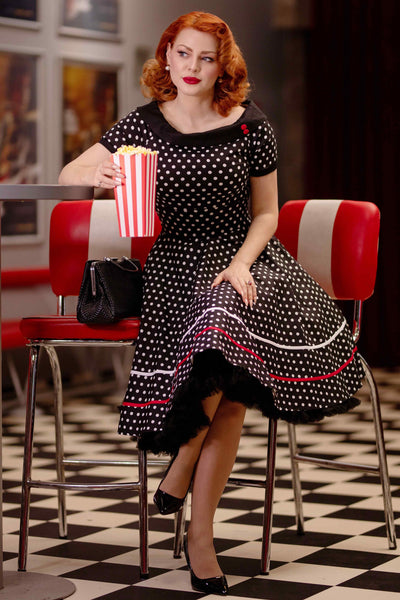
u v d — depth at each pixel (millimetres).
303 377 3438
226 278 3396
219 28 3512
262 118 3623
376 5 9445
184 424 3203
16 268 7902
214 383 3158
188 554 3305
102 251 3957
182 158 3529
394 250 9648
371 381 3803
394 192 9594
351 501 4590
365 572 3465
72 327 3518
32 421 3578
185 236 3604
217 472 3326
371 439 6223
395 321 9727
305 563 3586
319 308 3590
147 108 3652
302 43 9625
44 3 7953
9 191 3037
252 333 3336
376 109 9531
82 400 7977
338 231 3855
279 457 5699
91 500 4691
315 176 9633
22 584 3326
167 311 3498
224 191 3543
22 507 3541
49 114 8062
